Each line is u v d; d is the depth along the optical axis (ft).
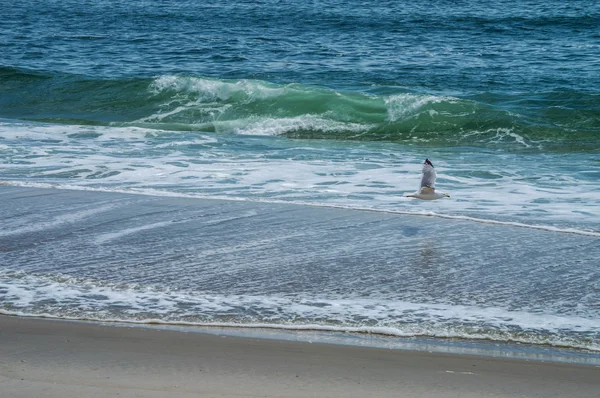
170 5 362.74
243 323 38.70
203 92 129.08
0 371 31.53
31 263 48.44
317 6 353.72
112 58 186.91
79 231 55.98
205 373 31.89
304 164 83.82
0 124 108.68
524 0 377.71
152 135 101.76
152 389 29.99
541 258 50.75
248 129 112.98
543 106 126.21
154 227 57.26
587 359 34.78
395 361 33.88
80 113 125.29
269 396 29.71
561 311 41.16
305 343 36.04
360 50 202.49
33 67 168.45
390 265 48.98
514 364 33.88
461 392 30.68
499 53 197.98
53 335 36.29
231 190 70.38
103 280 45.32
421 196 48.75
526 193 71.20
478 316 40.16
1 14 306.55
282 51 199.52
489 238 55.36
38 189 69.15
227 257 50.24
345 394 30.14
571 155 95.45
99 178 74.90
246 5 361.10
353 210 63.16
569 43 218.38
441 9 332.60
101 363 32.73
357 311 40.70
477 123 113.19
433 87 146.10
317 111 119.65
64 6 353.10
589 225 59.21
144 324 38.34
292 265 48.75
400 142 105.60
